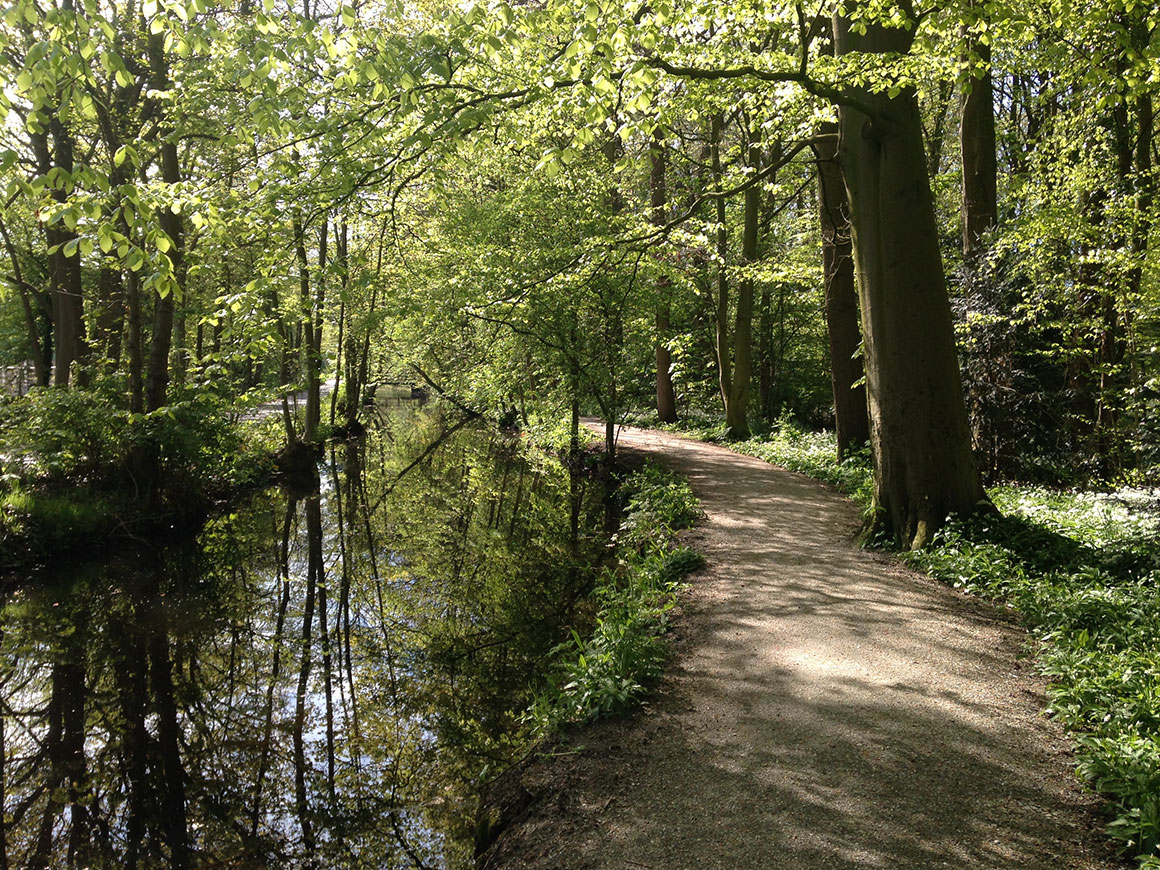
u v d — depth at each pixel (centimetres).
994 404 1212
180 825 554
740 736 468
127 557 1212
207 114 1140
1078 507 962
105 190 461
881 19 741
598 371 1670
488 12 603
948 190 2027
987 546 766
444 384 3272
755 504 1220
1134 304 1123
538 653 809
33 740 682
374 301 1864
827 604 697
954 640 600
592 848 377
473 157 1557
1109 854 347
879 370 870
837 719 478
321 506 1678
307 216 797
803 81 788
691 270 1756
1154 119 1472
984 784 403
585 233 1617
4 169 394
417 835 516
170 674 816
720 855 360
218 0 463
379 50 529
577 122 859
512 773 494
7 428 1224
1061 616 609
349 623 963
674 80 907
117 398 1340
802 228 2334
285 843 527
